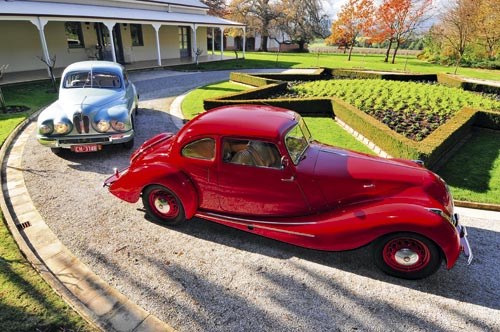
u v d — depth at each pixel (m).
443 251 3.33
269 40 52.97
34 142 7.89
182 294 3.45
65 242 4.25
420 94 12.91
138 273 3.74
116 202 5.28
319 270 3.86
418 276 3.61
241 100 10.75
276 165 3.92
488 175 6.49
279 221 4.07
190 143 4.18
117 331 2.97
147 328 3.02
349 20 33.25
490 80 20.98
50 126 6.44
